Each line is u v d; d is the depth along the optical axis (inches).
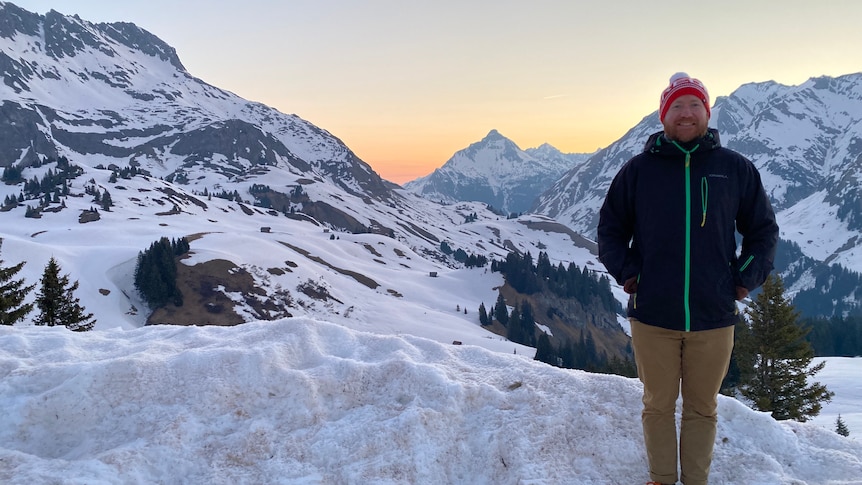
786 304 1069.8
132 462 161.3
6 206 7249.0
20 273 4298.7
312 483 161.8
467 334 5546.3
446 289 7529.5
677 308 143.9
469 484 173.9
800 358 1051.9
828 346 4042.8
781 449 183.9
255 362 210.8
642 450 179.5
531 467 169.6
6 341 242.4
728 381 1545.3
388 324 5472.4
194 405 190.7
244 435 179.9
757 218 148.6
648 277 148.0
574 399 199.6
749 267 145.0
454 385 203.6
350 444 178.7
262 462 172.4
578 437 184.1
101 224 6776.6
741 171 146.0
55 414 184.7
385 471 166.7
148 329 272.8
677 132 145.8
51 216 6860.2
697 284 142.3
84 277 4763.8
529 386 208.8
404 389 206.5
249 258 5861.2
